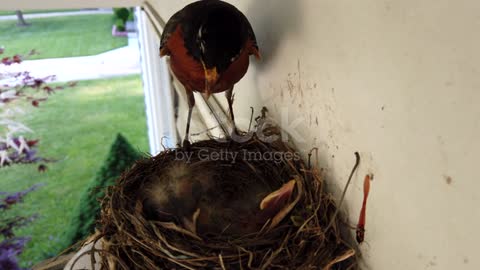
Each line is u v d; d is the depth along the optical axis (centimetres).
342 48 69
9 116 328
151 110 344
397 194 60
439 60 47
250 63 119
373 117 63
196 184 93
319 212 81
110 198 94
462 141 45
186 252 76
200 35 85
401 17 52
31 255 290
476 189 44
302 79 88
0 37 331
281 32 94
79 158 322
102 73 349
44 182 317
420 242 57
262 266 73
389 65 57
